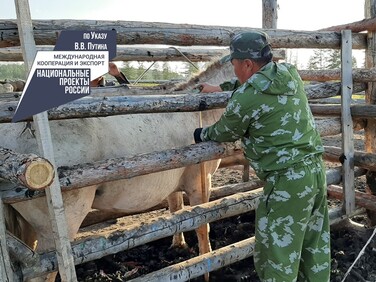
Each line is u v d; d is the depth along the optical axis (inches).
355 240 184.1
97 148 117.1
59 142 109.8
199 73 167.6
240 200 142.8
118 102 108.5
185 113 148.6
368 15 187.5
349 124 171.3
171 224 124.3
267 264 113.7
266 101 104.7
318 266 120.6
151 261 177.6
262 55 108.9
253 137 110.3
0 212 88.5
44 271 99.0
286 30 157.0
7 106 95.7
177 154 119.4
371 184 192.4
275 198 109.3
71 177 100.2
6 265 88.8
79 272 166.4
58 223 92.1
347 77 167.6
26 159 76.6
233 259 136.7
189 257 181.3
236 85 144.2
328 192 196.1
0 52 203.2
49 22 105.7
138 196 134.0
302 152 108.6
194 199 163.5
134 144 127.3
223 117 111.6
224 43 140.3
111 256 180.5
